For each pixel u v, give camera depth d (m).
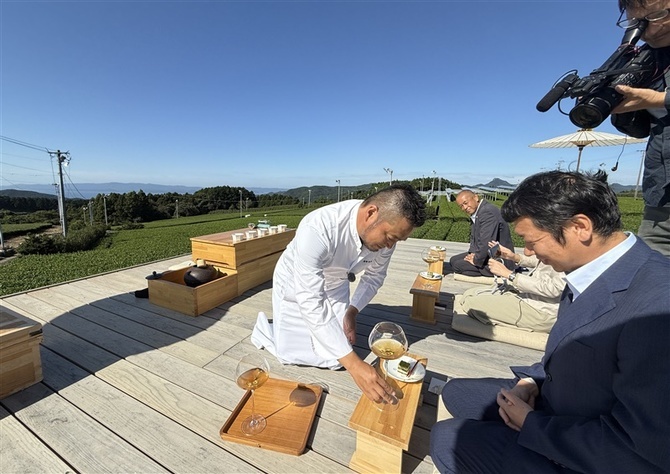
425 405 1.68
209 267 3.34
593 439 0.74
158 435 1.46
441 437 1.11
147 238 15.02
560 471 0.84
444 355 2.19
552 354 0.91
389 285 3.72
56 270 6.32
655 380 0.64
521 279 2.30
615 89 1.38
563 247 0.83
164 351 2.20
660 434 0.63
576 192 0.78
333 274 1.84
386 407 1.31
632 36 1.37
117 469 1.29
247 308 2.96
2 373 1.69
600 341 0.77
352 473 1.28
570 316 0.86
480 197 3.62
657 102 1.31
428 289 2.66
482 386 1.31
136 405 1.66
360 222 1.52
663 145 1.45
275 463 1.32
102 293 3.29
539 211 0.81
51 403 1.67
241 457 1.35
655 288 0.71
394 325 1.51
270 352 2.15
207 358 2.12
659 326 0.66
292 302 1.96
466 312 2.57
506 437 1.01
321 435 1.47
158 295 2.94
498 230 3.50
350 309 1.91
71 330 2.48
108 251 10.06
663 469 0.64
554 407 0.93
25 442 1.42
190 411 1.61
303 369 1.98
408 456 1.38
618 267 0.79
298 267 1.43
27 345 1.77
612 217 0.78
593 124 1.41
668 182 1.45
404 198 1.30
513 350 2.26
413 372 1.49
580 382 0.83
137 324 2.60
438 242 6.27
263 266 3.65
